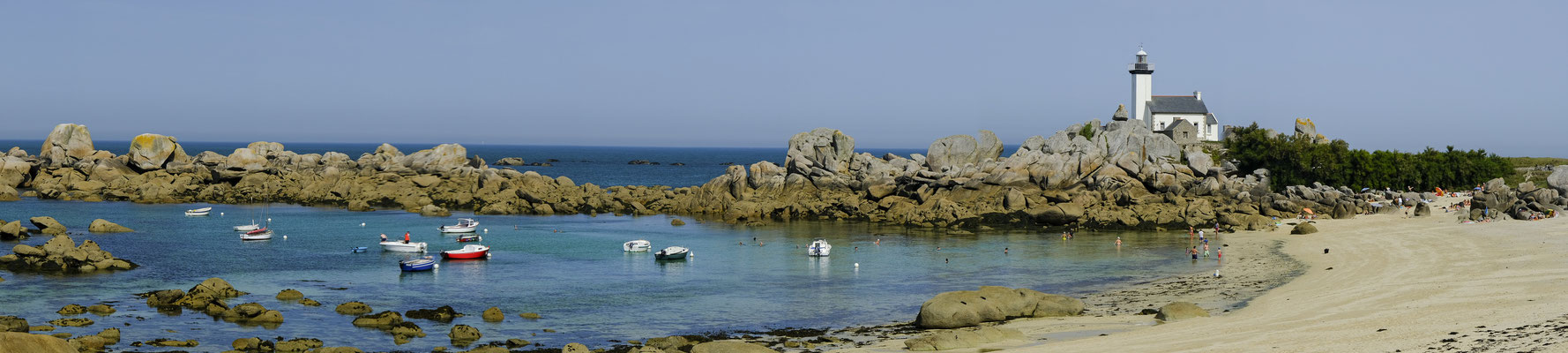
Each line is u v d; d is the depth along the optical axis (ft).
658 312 212.84
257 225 382.42
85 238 343.05
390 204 503.20
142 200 505.25
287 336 180.65
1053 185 421.18
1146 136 454.40
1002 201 417.90
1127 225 386.32
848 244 341.82
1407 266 235.61
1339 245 296.51
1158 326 172.76
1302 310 181.16
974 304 188.03
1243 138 517.96
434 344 176.45
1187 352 139.95
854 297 232.32
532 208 474.08
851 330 189.37
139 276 254.06
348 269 276.41
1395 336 141.79
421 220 432.66
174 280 249.55
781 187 467.11
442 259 296.71
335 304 216.95
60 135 566.36
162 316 196.95
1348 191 439.22
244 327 188.44
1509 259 228.02
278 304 214.28
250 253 309.63
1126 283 246.27
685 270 277.85
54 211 451.94
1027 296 195.62
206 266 279.08
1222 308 198.18
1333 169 481.46
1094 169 431.43
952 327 184.96
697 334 186.80
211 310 199.00
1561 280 189.16
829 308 216.74
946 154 479.82
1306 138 501.15
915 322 193.98
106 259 264.93
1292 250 298.56
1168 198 416.05
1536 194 361.10
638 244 320.09
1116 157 433.48
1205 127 632.79
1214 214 393.91
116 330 174.91
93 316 196.13
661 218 451.94
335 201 508.94
